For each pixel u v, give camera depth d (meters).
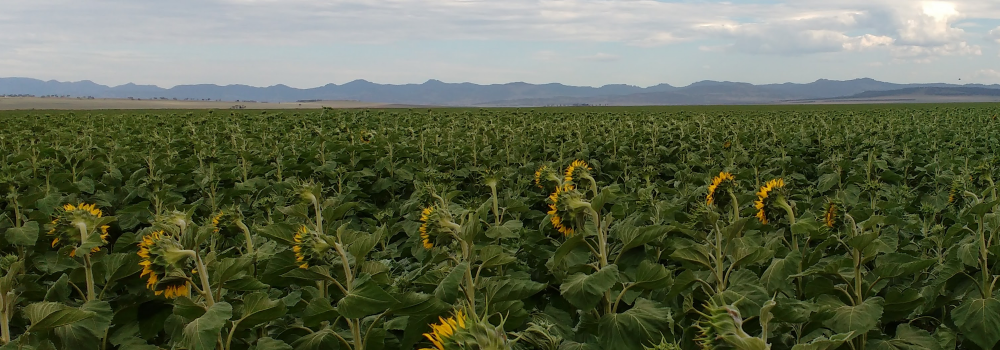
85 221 4.64
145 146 16.55
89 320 4.32
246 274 4.75
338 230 4.86
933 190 10.81
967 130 22.27
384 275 4.27
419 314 4.01
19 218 7.71
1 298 3.88
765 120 27.95
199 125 24.55
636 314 4.34
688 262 4.95
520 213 8.52
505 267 5.55
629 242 4.87
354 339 4.16
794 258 4.86
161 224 4.41
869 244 4.43
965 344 4.70
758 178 10.93
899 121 27.73
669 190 8.84
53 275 6.57
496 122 23.67
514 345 3.75
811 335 4.81
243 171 11.83
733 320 2.07
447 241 4.57
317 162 13.33
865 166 11.48
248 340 4.69
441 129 21.66
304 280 4.35
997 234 4.91
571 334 4.88
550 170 6.31
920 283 5.53
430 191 7.22
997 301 4.34
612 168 14.32
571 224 4.54
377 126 25.12
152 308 4.64
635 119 29.02
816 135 19.47
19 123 28.44
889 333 5.14
